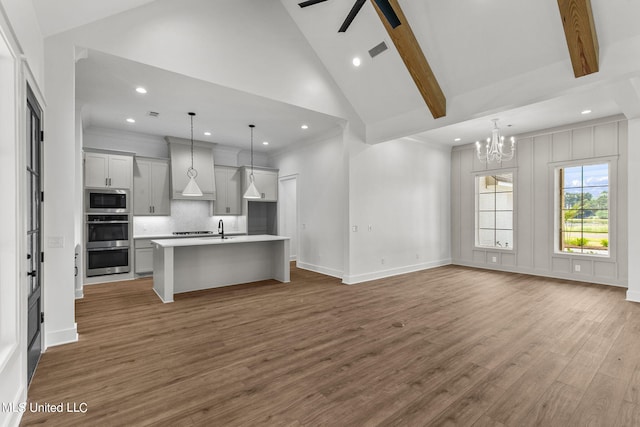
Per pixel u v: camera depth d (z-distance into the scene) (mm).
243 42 4023
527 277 5957
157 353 2732
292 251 8188
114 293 4773
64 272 2912
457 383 2254
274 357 2666
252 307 4082
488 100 3936
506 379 2305
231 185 7367
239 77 3988
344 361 2592
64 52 2883
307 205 6848
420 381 2281
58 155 2861
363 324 3459
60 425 1792
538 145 6082
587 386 2209
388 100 4949
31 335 2330
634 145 4289
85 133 5754
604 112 5008
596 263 5438
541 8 3074
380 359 2629
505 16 3287
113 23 3119
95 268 5414
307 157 6840
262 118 5215
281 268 5605
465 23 3537
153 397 2076
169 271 4320
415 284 5414
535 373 2391
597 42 3002
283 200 8031
